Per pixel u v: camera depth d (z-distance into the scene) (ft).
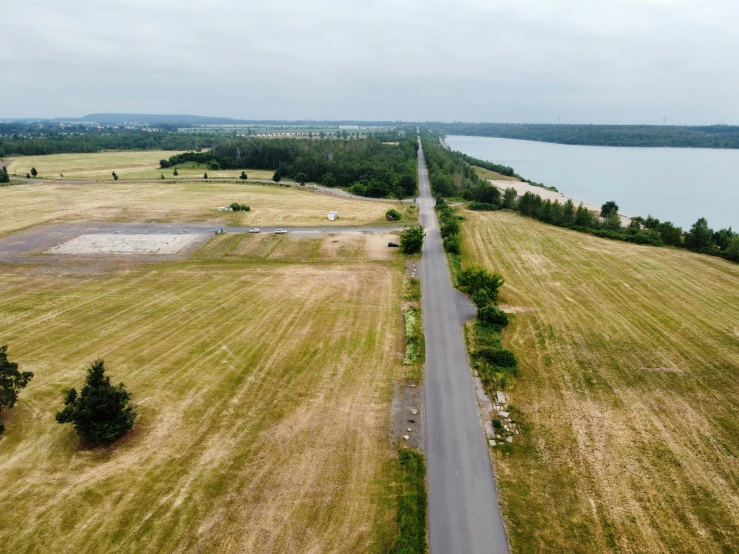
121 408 101.50
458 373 128.47
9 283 191.21
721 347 142.31
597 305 173.99
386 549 76.64
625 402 116.26
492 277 174.29
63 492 87.25
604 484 90.63
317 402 115.44
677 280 199.41
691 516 83.41
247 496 86.94
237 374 126.93
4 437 101.81
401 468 94.38
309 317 161.99
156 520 81.46
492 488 89.66
